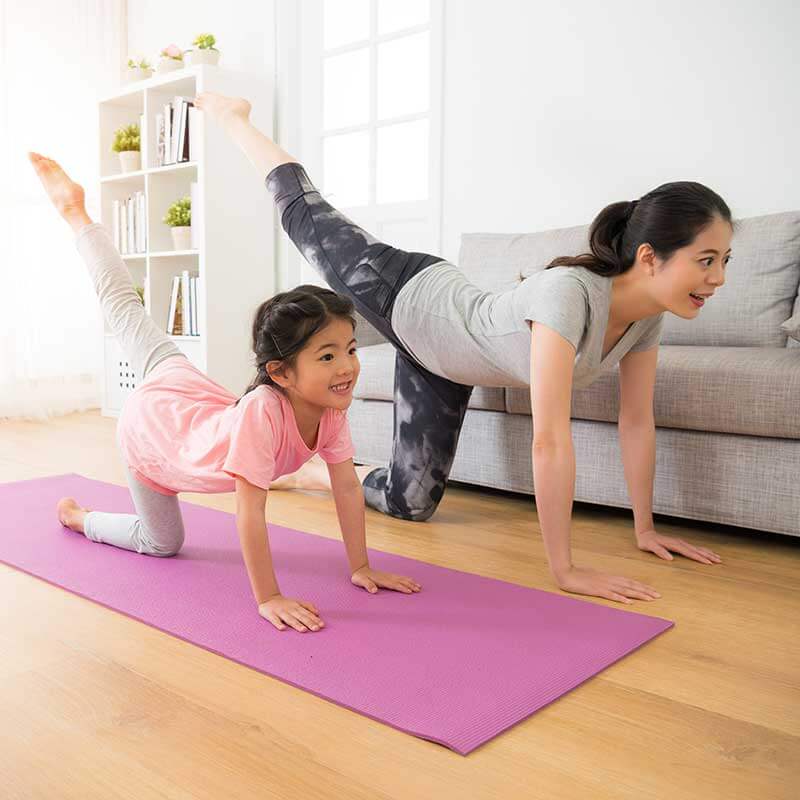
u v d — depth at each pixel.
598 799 0.96
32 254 4.36
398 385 2.19
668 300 1.61
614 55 3.03
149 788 0.97
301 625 1.45
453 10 3.48
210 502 2.43
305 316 1.42
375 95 3.88
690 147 2.88
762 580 1.77
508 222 3.38
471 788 0.98
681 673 1.30
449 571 1.78
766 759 1.05
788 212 2.49
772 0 2.66
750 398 1.92
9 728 1.11
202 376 1.83
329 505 2.40
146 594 1.62
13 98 4.29
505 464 2.40
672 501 2.10
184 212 4.04
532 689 1.22
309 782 0.99
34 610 1.56
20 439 3.58
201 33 4.47
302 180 2.23
